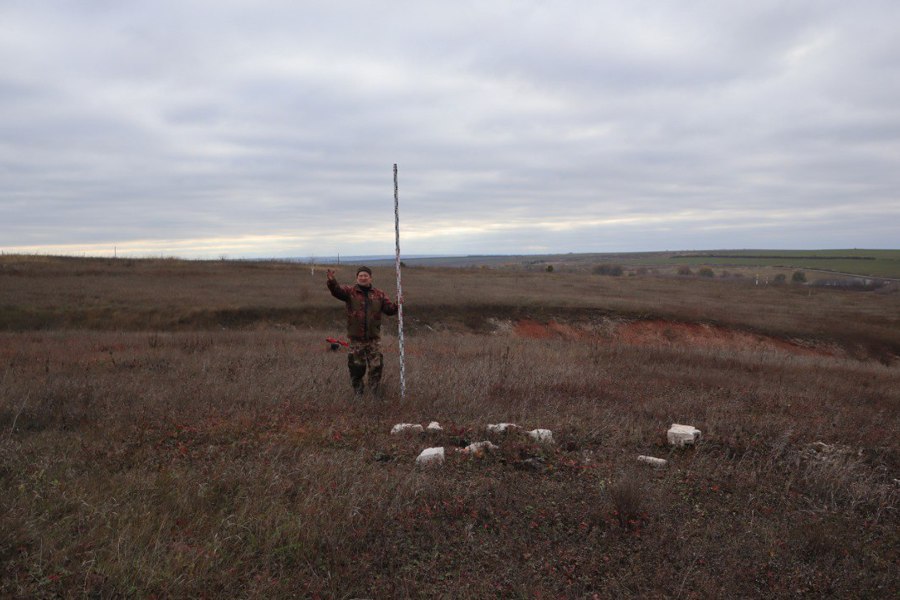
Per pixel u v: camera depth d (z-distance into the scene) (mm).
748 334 32750
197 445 5949
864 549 4312
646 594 3594
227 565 3531
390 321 28938
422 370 10438
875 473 6000
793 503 5160
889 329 35875
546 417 7395
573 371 10977
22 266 38156
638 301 38094
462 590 3465
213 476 4789
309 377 9180
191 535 3826
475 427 6734
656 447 6484
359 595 3363
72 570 3295
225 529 3914
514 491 4910
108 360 11352
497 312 32312
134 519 3941
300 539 3848
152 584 3236
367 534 3994
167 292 31234
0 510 3891
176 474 4781
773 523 4695
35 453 5359
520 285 45094
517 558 3928
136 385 8445
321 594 3322
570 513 4602
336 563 3592
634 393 9438
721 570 3912
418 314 30516
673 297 43906
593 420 7238
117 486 4512
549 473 5508
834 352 31969
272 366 10688
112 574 3283
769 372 13508
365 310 8227
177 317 25953
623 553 4074
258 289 34344
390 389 8562
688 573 3789
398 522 4203
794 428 7352
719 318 34438
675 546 4191
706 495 5223
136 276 38281
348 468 5066
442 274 52781
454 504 4582
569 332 31094
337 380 9203
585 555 4016
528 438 6324
